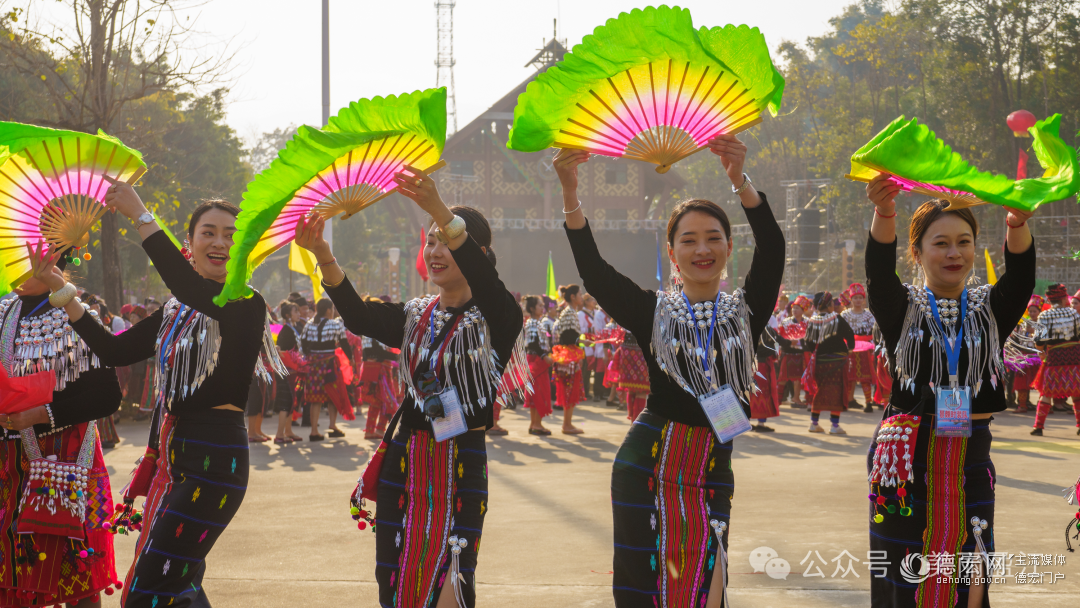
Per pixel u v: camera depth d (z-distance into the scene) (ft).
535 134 7.64
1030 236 8.86
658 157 7.98
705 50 6.75
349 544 16.26
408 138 7.70
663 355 8.55
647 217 159.22
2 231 9.32
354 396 41.63
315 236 8.59
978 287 9.48
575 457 27.43
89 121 42.16
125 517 9.66
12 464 10.28
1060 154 7.84
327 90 54.19
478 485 8.69
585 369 52.60
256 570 14.49
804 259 133.59
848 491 20.75
